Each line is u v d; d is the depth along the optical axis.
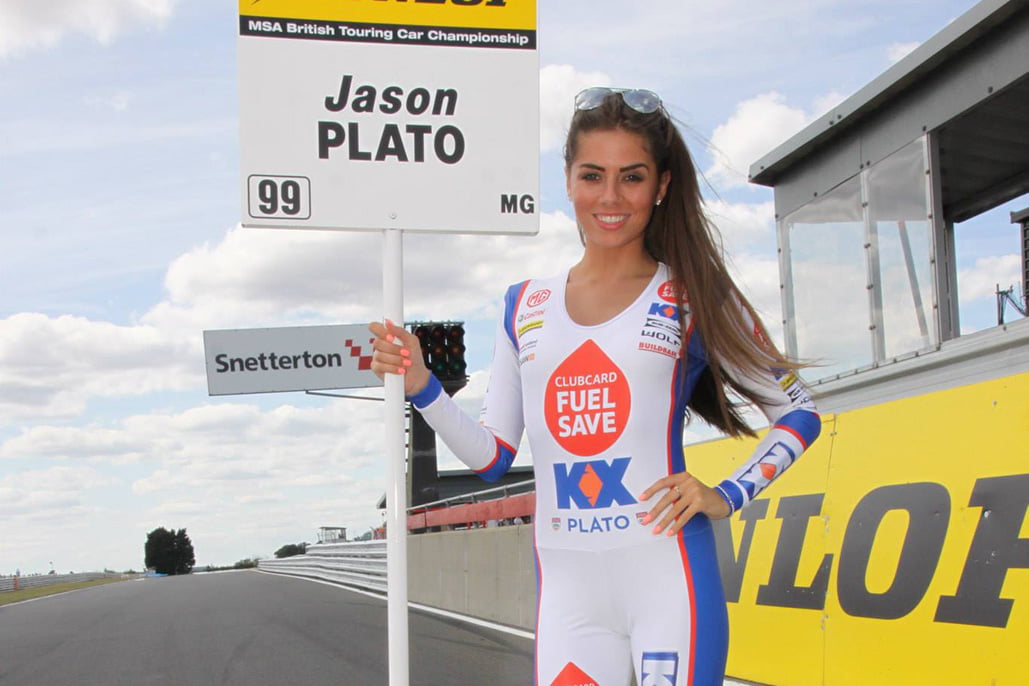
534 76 2.66
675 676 1.90
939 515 3.10
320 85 2.57
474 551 9.13
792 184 6.24
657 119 2.04
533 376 2.10
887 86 5.25
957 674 2.84
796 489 3.92
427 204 2.59
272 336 16.84
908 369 3.65
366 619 8.95
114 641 8.14
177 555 115.19
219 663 6.36
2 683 6.05
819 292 5.99
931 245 5.12
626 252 2.09
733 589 4.18
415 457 17.66
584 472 2.00
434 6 2.62
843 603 3.44
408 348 2.11
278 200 2.53
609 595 1.98
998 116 5.02
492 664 5.78
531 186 2.63
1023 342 3.01
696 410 2.29
